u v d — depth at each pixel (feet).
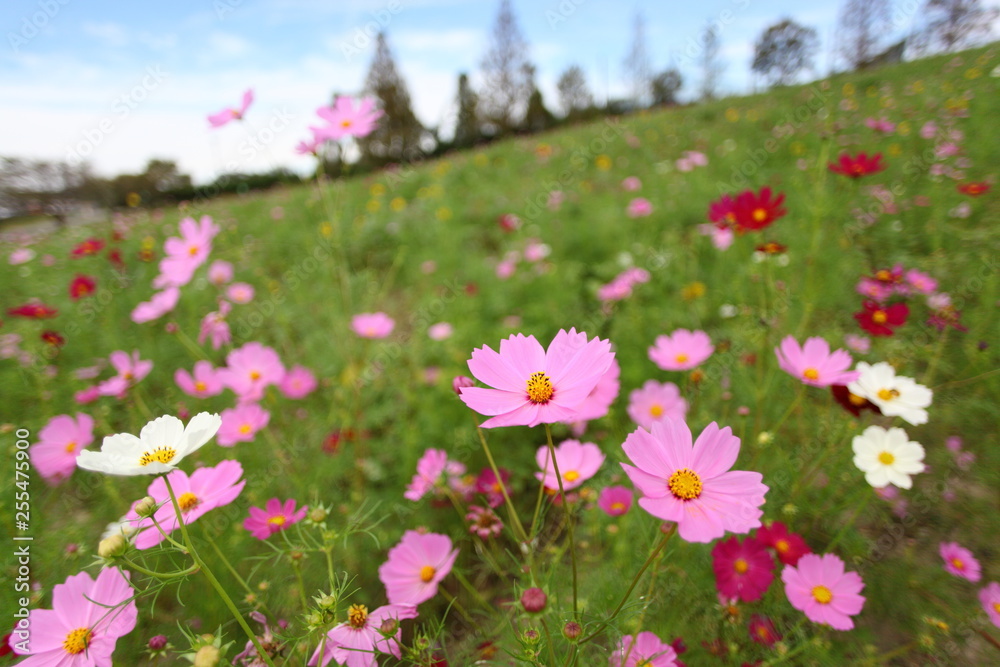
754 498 0.90
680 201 4.65
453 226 5.12
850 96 6.47
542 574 1.57
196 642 0.97
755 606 1.57
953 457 1.82
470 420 2.52
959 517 1.71
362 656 1.19
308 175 2.47
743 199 2.02
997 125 3.87
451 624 1.75
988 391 1.97
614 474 1.97
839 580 1.36
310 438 2.49
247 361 2.21
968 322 2.19
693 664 1.44
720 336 2.75
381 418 2.66
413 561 1.58
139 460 1.04
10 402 2.79
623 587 1.53
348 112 2.31
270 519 1.44
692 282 3.28
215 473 1.34
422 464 1.91
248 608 1.60
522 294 3.74
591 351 1.02
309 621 1.07
